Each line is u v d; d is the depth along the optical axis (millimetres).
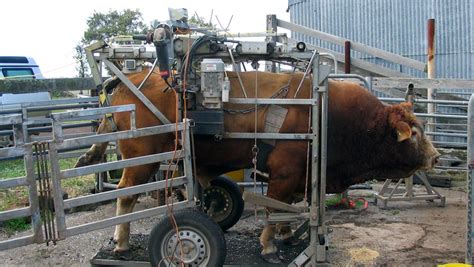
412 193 8266
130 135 4816
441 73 13945
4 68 15414
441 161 10312
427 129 10750
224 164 5816
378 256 5988
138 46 5656
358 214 7859
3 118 4266
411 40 14328
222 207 6703
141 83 5602
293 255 5727
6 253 6211
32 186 4441
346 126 5656
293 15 16438
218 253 4883
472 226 4785
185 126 4992
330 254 6051
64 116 4496
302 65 5598
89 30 30094
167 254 4961
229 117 5508
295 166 5488
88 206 8180
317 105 5258
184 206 5016
